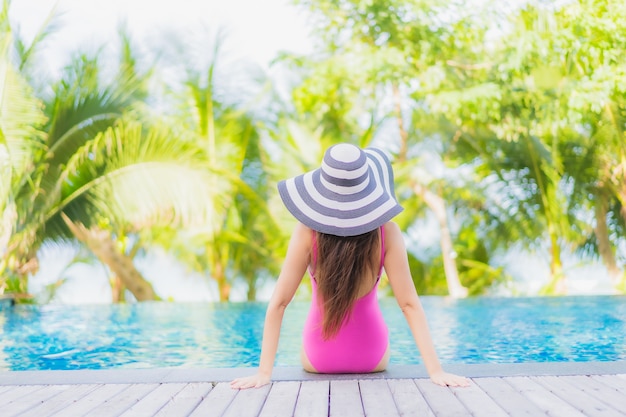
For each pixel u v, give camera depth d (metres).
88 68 9.97
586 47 10.78
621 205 11.23
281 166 11.04
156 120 10.24
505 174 11.48
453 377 2.95
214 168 10.34
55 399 2.74
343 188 2.94
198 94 10.70
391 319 7.13
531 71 10.99
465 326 6.45
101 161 9.98
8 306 8.75
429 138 11.45
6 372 3.29
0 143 9.35
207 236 10.74
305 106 11.62
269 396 2.75
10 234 9.27
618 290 11.06
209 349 5.27
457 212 11.84
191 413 2.50
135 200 10.05
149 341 5.72
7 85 9.37
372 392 2.79
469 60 11.55
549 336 5.69
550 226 11.13
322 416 2.43
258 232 10.99
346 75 11.27
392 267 3.04
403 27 11.46
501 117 10.95
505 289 11.47
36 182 9.62
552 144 11.00
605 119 10.80
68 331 6.43
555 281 11.05
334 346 3.16
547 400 2.60
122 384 3.00
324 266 2.98
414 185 11.42
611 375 3.03
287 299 3.07
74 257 10.35
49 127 9.78
